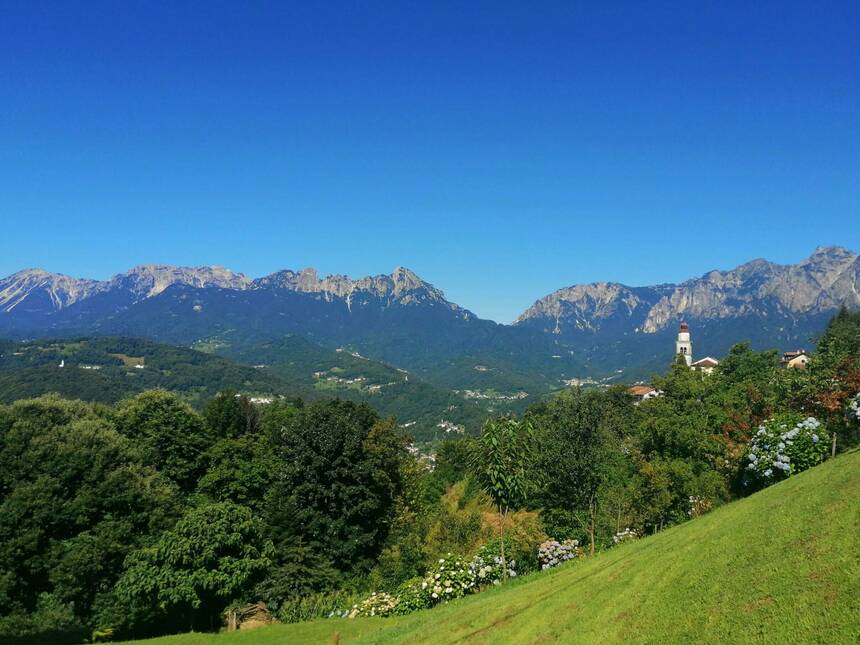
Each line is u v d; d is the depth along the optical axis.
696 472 27.81
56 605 28.73
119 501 32.81
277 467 42.28
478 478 24.36
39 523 29.38
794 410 23.00
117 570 30.83
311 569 34.72
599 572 14.34
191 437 42.84
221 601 29.22
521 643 11.84
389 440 49.78
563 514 28.20
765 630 7.80
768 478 18.92
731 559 10.22
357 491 40.19
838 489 10.70
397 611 24.55
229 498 41.03
